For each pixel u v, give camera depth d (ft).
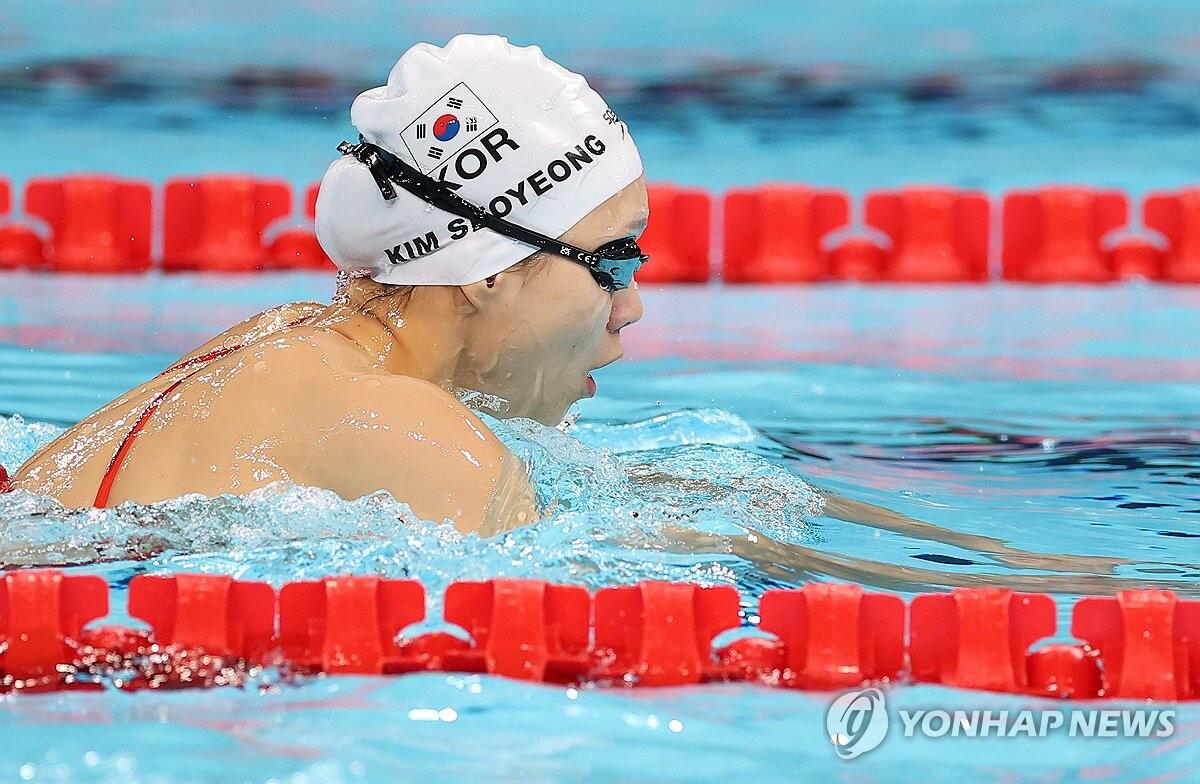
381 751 21.65
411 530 28.14
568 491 32.27
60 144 103.09
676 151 107.76
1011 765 22.25
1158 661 25.30
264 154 102.99
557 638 25.98
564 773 21.30
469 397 31.60
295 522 28.22
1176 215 87.86
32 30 130.82
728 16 142.51
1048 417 52.70
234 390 29.76
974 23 139.74
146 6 139.33
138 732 22.11
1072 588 30.71
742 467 39.06
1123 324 73.46
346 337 30.96
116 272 83.05
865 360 63.57
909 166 104.17
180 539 28.37
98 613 25.40
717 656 25.91
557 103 30.45
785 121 115.14
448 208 29.99
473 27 136.46
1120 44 132.46
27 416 46.83
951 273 88.02
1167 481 42.80
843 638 25.79
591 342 31.50
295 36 132.46
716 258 91.40
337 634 25.30
